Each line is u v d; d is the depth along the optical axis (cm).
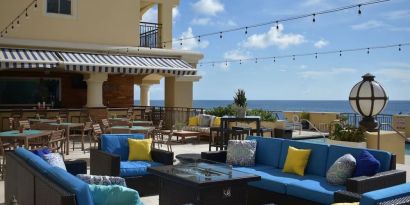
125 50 1647
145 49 1686
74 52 1538
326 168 642
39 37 1517
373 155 588
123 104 1967
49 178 397
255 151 764
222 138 1146
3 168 826
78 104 1864
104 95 1917
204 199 529
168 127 1767
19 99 1736
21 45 1440
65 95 1838
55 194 361
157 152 775
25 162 484
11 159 556
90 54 1554
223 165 642
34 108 1634
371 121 865
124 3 1692
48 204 383
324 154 651
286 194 602
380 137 1009
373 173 551
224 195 547
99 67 1431
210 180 535
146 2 1864
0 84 1694
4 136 839
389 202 350
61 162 579
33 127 1055
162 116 1802
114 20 1670
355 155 604
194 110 1667
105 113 1556
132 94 1995
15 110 1436
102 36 1644
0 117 1414
